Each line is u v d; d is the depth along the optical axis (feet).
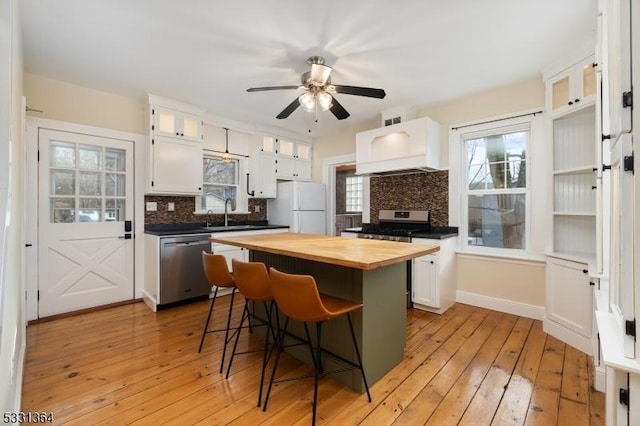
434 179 12.60
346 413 5.59
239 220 15.97
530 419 5.43
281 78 10.01
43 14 6.68
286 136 16.78
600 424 5.28
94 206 11.19
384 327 6.87
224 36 7.57
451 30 7.30
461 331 9.21
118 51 8.30
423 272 10.94
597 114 6.43
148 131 11.69
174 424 5.27
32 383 6.42
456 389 6.32
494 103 11.01
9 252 3.86
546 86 9.25
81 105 10.78
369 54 8.43
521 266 10.48
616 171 4.00
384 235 11.96
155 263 11.07
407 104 12.36
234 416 5.49
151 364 7.25
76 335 8.83
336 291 6.84
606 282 6.12
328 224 17.53
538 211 10.20
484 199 11.68
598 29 6.12
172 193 12.33
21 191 7.11
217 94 11.47
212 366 7.20
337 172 21.48
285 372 7.02
